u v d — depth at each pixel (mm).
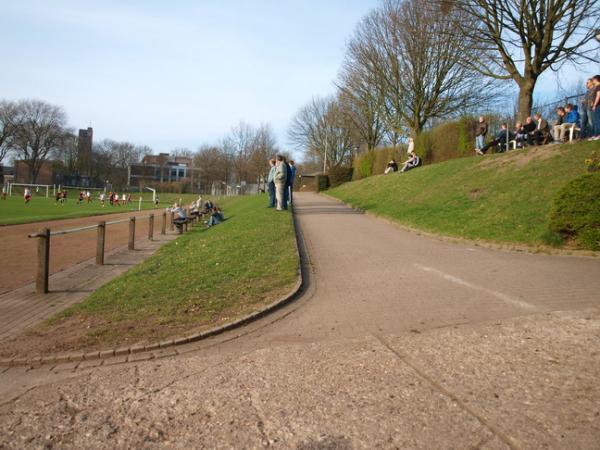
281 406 3805
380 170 37312
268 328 5859
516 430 3277
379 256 10445
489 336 5141
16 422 3703
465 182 17219
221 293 7320
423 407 3664
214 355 5020
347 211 21969
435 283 7730
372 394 3924
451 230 13102
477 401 3711
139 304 6961
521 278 7844
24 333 5918
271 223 15453
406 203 18688
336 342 5242
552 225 10242
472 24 23297
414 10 33031
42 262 8781
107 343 5391
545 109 20656
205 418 3674
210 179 87625
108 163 112812
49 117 92375
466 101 34375
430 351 4801
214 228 18578
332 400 3857
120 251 14898
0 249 15133
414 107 35188
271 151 75062
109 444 3350
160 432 3494
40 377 4621
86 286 9508
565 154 14609
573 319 5551
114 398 4082
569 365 4293
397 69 35125
